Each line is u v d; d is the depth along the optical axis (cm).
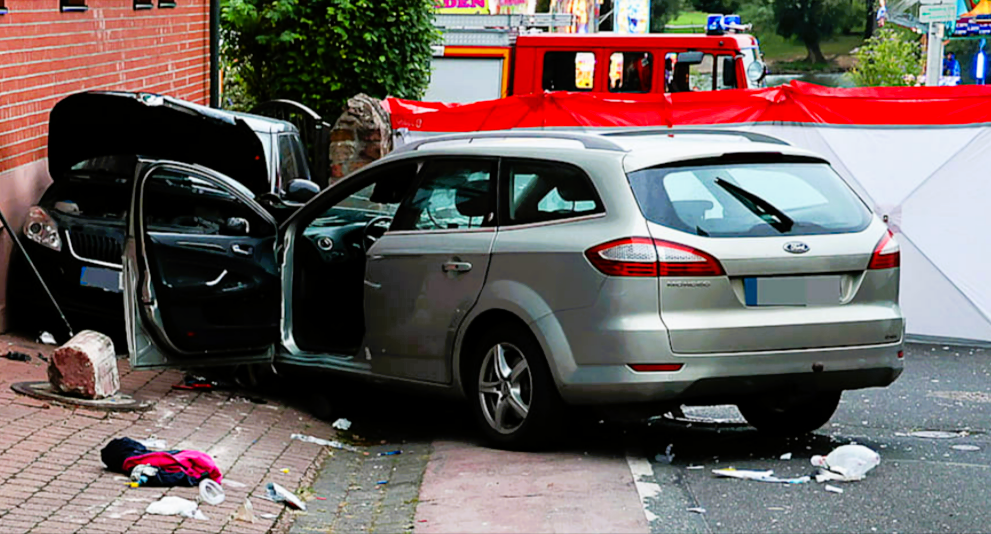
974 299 1388
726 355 762
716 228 773
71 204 1108
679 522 666
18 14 1158
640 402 767
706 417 973
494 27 2497
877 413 990
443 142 934
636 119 1541
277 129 1407
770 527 659
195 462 728
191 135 1126
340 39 2012
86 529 626
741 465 795
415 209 905
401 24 2039
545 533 648
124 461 725
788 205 800
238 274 928
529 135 877
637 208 770
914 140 1398
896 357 814
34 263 1085
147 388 961
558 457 806
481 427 844
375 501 749
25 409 840
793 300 779
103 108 1104
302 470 802
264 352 956
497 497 718
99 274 1070
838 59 6600
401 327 891
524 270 808
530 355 802
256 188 1159
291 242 962
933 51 2556
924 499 712
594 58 2445
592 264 770
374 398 1028
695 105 1508
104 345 901
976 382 1140
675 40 2420
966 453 833
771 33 6656
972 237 1388
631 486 733
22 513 641
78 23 1338
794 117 1451
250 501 713
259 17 2050
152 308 884
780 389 789
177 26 1808
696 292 759
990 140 1373
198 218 972
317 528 693
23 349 1052
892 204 1409
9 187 1138
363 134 1680
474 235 850
